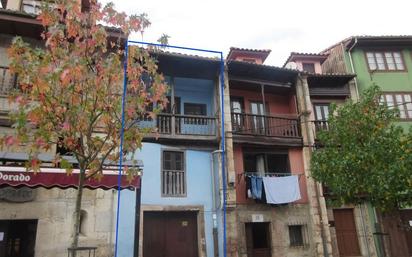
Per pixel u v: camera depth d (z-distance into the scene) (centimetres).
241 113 1712
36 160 745
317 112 1964
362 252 1733
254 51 2125
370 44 2114
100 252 1243
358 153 1091
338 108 1305
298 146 1792
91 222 1259
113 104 802
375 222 1775
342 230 1773
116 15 812
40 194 1211
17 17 1301
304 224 1686
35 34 1377
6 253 1159
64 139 754
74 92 753
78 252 1215
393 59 2128
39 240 1172
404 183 988
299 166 1781
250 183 1623
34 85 712
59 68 711
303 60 2219
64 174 1005
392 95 2025
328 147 1262
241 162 1705
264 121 1822
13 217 1159
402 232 1738
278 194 1594
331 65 2236
